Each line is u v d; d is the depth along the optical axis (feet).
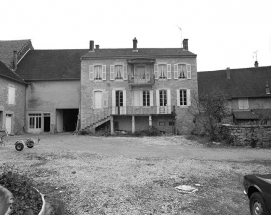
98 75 75.97
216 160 30.27
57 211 14.03
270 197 10.66
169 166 26.35
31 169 24.49
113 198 16.28
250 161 29.68
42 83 81.76
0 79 67.00
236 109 87.04
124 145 45.47
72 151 36.70
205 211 14.19
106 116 73.15
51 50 96.17
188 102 73.97
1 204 14.02
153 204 15.26
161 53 79.20
